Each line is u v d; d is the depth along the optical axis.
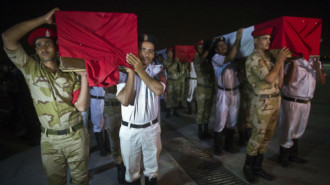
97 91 3.21
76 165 1.71
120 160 2.56
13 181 2.62
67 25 1.32
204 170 2.84
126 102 1.62
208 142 3.83
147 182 1.97
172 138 4.07
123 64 1.47
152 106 1.83
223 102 3.25
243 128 3.60
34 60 1.56
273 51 2.57
